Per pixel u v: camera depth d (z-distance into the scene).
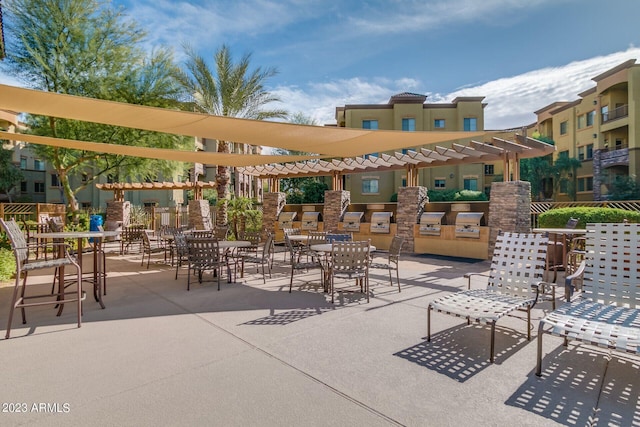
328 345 3.77
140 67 14.44
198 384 2.92
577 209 14.58
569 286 3.85
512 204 9.96
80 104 5.18
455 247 11.10
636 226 3.89
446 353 3.54
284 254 11.02
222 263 6.94
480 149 10.18
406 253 11.89
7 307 5.27
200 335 4.07
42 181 31.09
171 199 28.25
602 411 2.52
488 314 3.46
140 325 4.43
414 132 6.69
